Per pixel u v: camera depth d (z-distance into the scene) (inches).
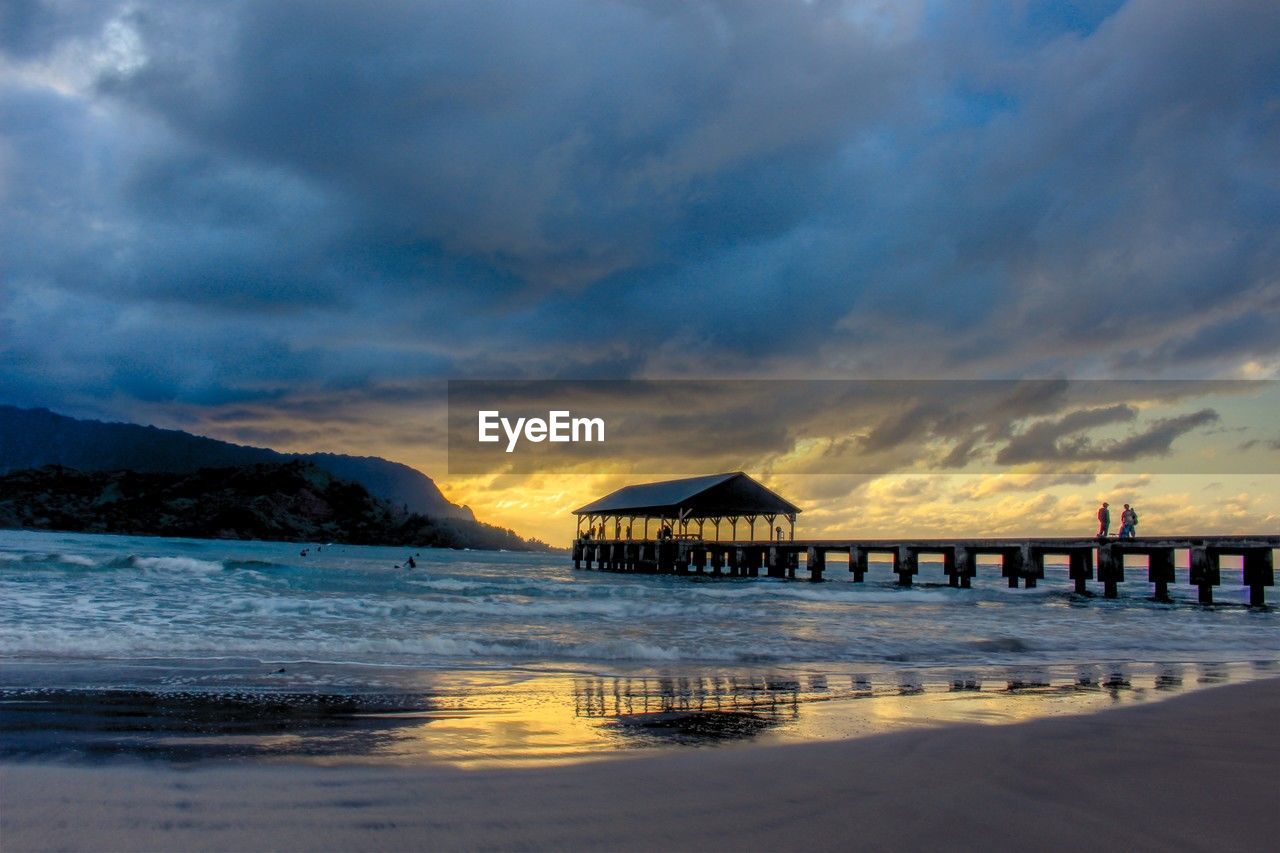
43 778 150.1
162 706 234.2
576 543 2372.0
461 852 116.0
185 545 2883.9
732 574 1752.0
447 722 222.1
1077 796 149.9
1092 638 533.3
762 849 119.8
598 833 125.6
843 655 415.2
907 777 162.9
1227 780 162.9
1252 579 977.5
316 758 174.1
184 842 117.6
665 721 228.2
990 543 1242.6
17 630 385.4
